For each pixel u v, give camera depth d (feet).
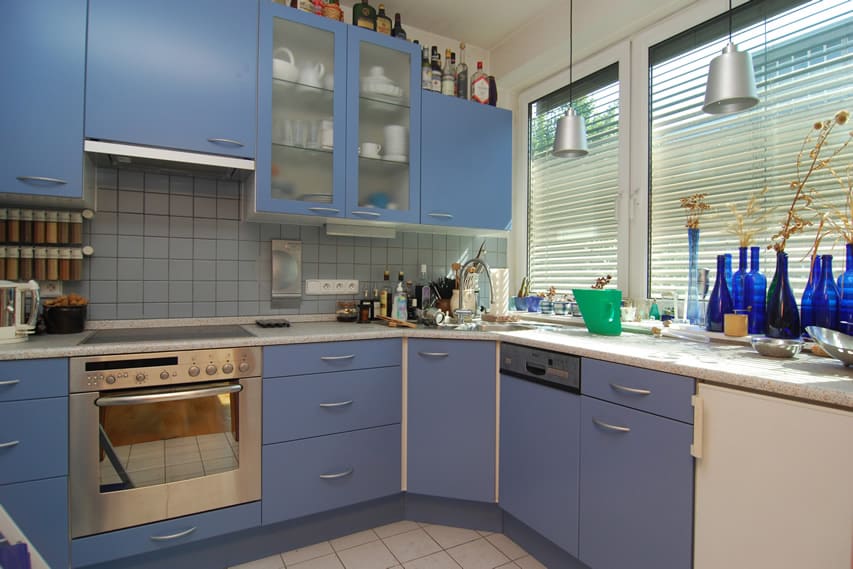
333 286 8.20
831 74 5.25
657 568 4.34
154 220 6.91
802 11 5.52
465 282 8.77
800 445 3.34
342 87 7.14
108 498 5.09
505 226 8.71
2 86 5.20
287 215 6.94
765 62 5.87
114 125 5.64
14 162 5.24
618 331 6.38
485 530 6.71
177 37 5.98
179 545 5.60
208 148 6.15
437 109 8.04
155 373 5.27
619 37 7.76
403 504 7.04
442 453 6.68
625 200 7.57
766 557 3.53
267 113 6.52
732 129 6.21
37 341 5.35
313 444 6.19
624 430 4.66
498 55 9.59
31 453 4.78
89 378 4.99
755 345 4.65
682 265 6.81
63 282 6.44
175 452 5.43
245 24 6.39
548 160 9.33
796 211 5.50
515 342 6.16
